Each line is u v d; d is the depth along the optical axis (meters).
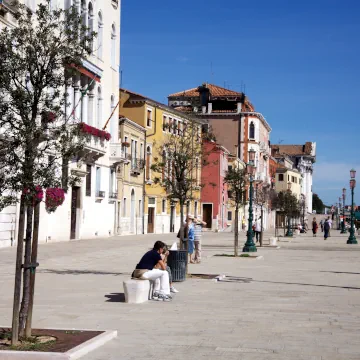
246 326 11.23
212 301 14.47
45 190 11.45
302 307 13.73
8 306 13.20
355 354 9.02
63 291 15.77
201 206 77.94
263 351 9.16
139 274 14.48
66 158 9.90
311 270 23.81
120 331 10.60
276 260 29.22
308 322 11.75
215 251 35.47
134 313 12.51
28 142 9.34
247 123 91.19
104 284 17.38
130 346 9.43
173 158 21.17
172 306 13.56
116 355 8.84
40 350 8.67
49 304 13.52
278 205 70.94
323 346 9.56
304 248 42.22
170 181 20.97
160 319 11.85
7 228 31.42
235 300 14.70
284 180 135.00
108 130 45.91
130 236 51.41
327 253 36.28
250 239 35.41
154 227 62.53
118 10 47.16
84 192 42.09
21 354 8.39
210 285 17.80
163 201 65.06
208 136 22.75
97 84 42.84
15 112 9.55
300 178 147.88
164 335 10.30
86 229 42.81
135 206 57.22
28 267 9.38
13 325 9.02
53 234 37.31
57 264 23.70
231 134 91.75
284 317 12.28
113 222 48.62
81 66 10.80
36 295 14.95
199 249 26.28
